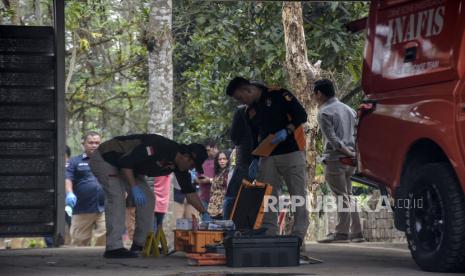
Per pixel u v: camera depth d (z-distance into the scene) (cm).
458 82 1069
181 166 1375
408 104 1144
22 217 1669
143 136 1373
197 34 2400
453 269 1093
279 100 1346
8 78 1683
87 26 2789
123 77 3055
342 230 1783
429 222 1116
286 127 1343
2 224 1662
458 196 1069
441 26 1104
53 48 1695
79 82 3038
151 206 1449
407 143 1135
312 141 1872
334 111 1717
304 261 1265
